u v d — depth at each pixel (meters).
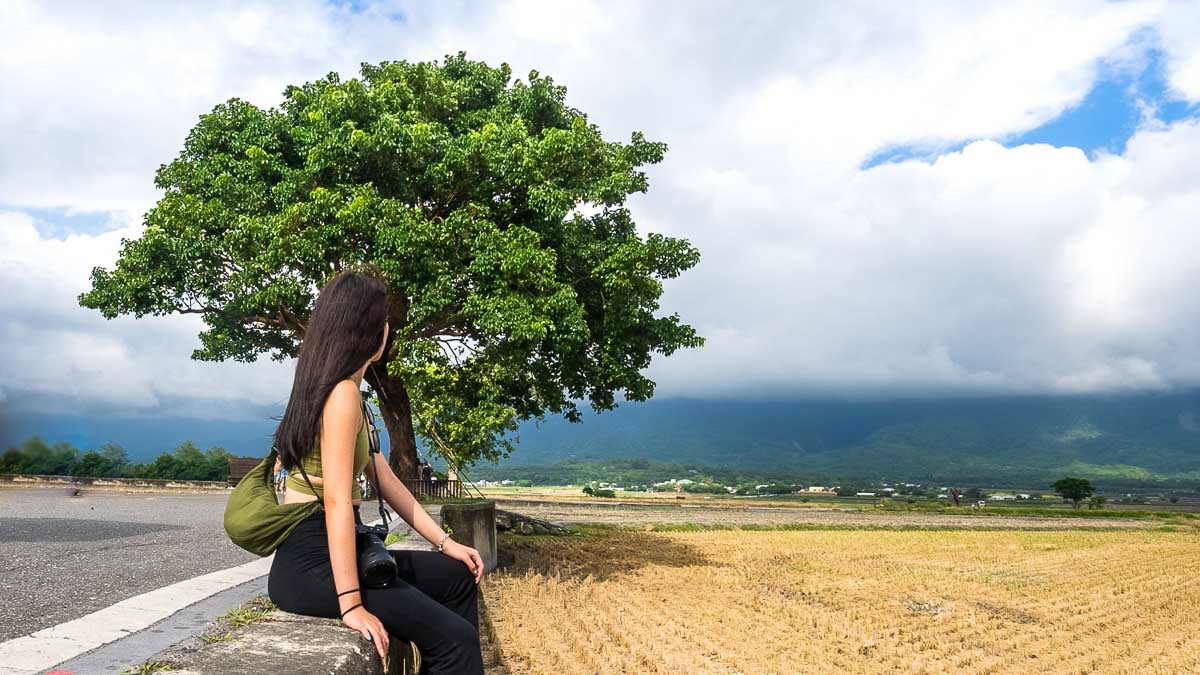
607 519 38.44
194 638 3.02
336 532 2.50
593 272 16.56
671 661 9.63
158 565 8.21
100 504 21.20
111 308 15.84
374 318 2.69
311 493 2.69
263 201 15.80
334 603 2.62
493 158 15.69
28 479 35.62
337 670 2.63
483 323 14.49
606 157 17.62
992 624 13.79
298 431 2.59
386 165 15.46
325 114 15.96
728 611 13.52
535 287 15.34
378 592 2.60
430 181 16.00
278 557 2.70
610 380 17.36
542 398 18.09
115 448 44.94
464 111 18.75
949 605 15.75
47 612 5.38
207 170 16.62
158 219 15.63
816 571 20.20
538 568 17.55
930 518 49.03
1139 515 57.22
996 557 25.25
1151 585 19.25
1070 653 11.82
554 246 17.05
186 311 16.36
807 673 9.76
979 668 10.65
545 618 11.85
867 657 10.98
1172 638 13.24
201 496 28.12
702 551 23.97
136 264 15.57
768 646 11.10
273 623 3.20
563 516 40.31
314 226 14.83
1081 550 28.44
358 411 2.62
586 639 10.59
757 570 19.64
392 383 17.84
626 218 19.59
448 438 16.44
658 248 17.27
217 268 15.98
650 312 18.61
